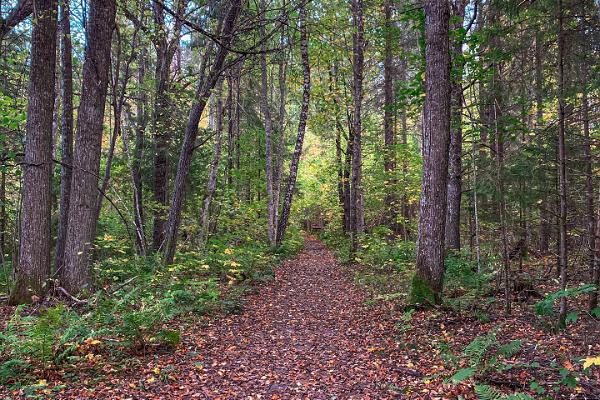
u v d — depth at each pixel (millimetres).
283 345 7387
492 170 9523
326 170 28578
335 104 21344
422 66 10906
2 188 15828
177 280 10352
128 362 5980
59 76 15805
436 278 8641
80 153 9242
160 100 15078
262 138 25578
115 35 14586
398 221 20812
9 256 17469
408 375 5691
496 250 11648
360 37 17016
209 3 11023
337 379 5766
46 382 5215
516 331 6914
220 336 7660
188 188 19406
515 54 9266
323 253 24172
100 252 15094
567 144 9008
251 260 14094
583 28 7266
